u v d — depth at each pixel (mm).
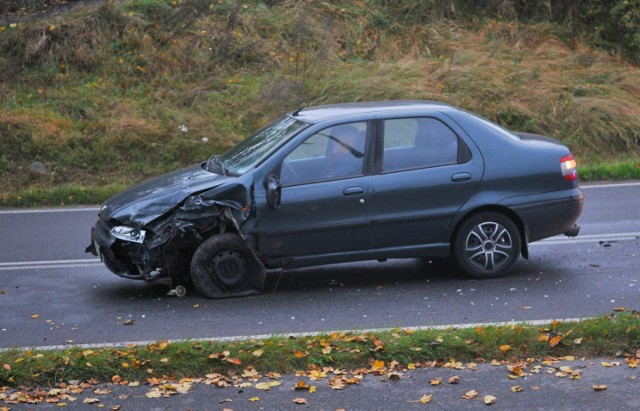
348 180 8500
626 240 10344
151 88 17250
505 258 8883
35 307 8328
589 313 7633
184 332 7422
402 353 6395
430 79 17438
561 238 10539
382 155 8617
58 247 10789
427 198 8625
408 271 9344
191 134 15883
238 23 18969
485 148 8789
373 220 8539
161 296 8633
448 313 7770
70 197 13766
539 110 16875
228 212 8328
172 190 8500
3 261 10172
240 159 8797
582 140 16344
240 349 6438
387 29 19688
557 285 8570
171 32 18594
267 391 5941
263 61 18125
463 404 5699
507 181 8781
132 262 8500
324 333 6895
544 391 5859
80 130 15859
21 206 13625
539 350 6441
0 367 6121
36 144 15227
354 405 5715
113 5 18609
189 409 5695
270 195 8258
